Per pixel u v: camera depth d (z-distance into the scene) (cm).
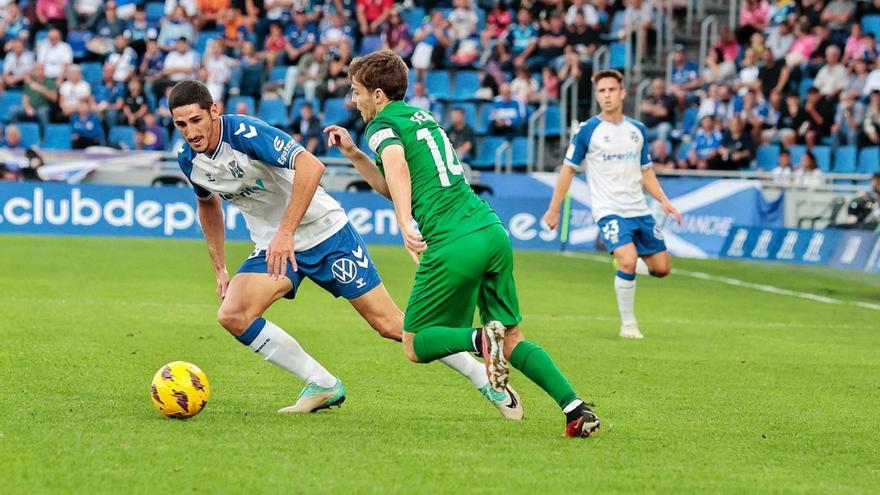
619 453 1323
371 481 1148
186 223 4859
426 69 5659
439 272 1386
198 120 1447
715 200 4672
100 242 4441
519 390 1777
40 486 1105
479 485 1150
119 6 6038
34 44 5944
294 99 5484
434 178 1403
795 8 5669
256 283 1519
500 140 5391
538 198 4862
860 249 4212
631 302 2497
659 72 5791
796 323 2858
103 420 1416
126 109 5381
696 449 1366
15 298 2788
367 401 1645
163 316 2569
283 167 1451
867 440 1463
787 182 4700
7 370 1784
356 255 1566
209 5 5981
